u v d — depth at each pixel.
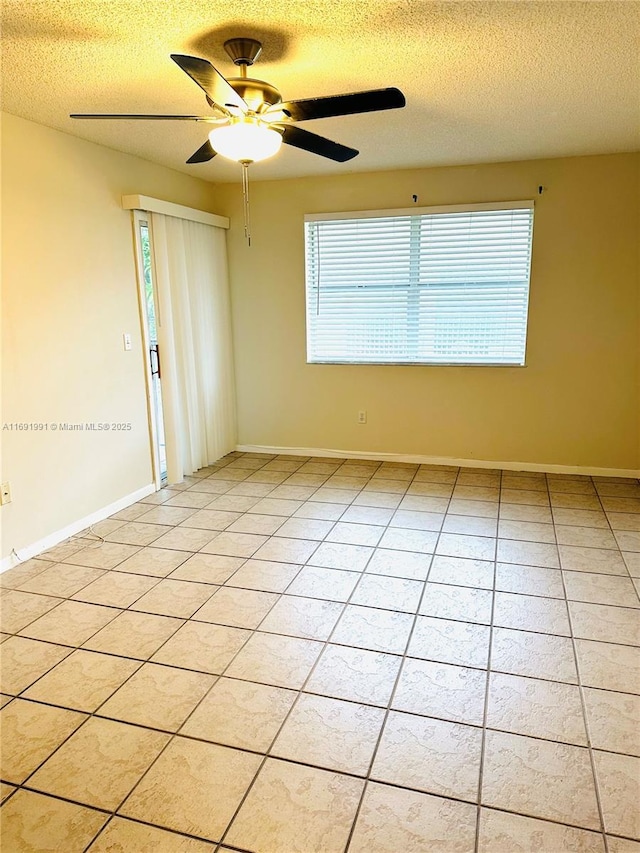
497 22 2.03
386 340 4.73
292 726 1.88
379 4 1.89
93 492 3.61
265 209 4.76
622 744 1.78
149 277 4.04
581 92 2.71
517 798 1.60
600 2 1.88
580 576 2.84
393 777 1.67
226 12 1.93
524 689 2.03
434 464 4.79
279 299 4.90
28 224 3.04
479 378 4.53
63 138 3.23
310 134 2.34
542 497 3.96
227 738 1.83
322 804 1.59
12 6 1.87
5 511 3.00
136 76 2.48
